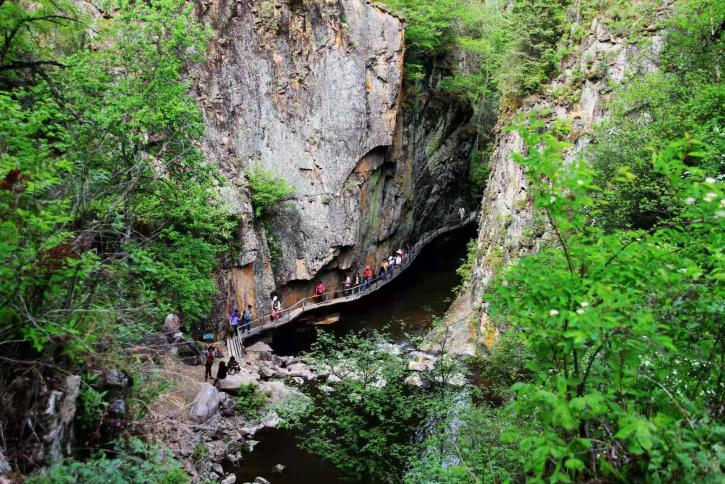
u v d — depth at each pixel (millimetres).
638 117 16594
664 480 4355
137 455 9477
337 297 33125
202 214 18625
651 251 4852
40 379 7504
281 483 14914
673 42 16938
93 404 8852
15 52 16078
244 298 26781
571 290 4746
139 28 16703
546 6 24781
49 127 13156
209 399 17422
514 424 8992
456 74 43906
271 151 29391
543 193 4992
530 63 24719
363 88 32594
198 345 22094
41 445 7262
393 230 38750
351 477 14664
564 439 5305
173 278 17266
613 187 13945
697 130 12023
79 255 7422
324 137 31375
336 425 18062
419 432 15539
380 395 16672
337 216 31859
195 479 12922
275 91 29516
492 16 42375
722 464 3959
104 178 9742
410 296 34688
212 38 26781
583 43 23453
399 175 38219
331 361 19562
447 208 48875
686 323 5273
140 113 15398
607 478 4676
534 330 5230
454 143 46188
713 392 5020
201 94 26312
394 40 33719
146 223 17297
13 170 6652
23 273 6555
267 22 28891
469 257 30047
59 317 7258
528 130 5234
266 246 28516
